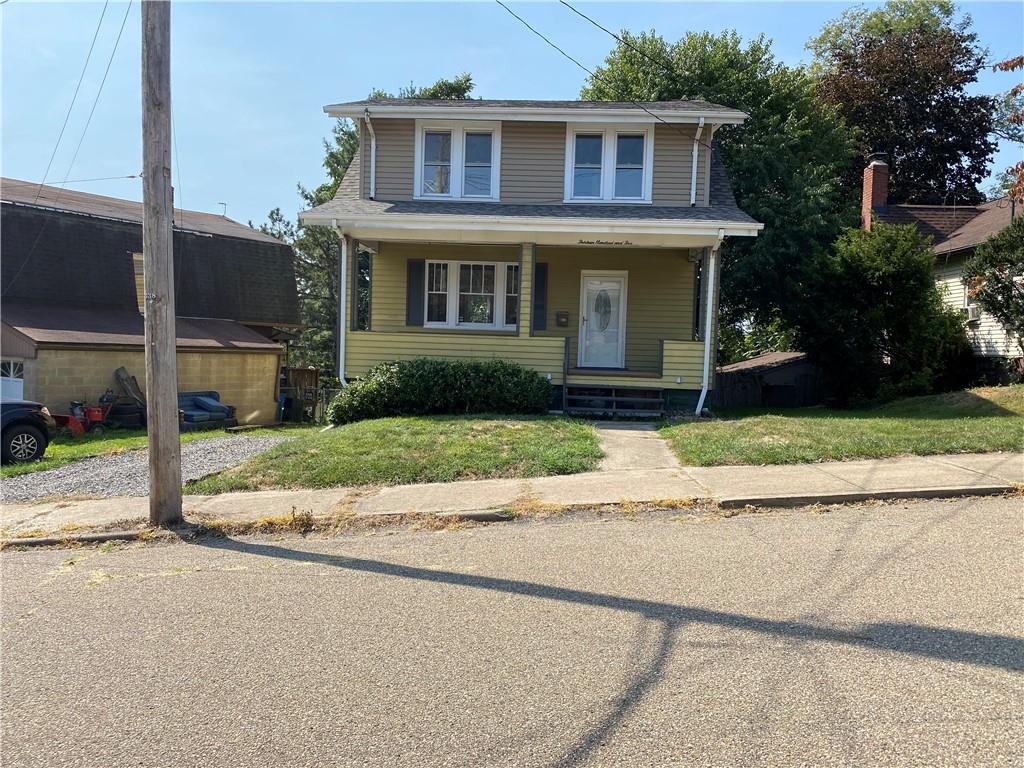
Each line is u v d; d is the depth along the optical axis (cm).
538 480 862
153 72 709
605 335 1686
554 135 1571
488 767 302
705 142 1547
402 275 1692
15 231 1998
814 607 458
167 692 380
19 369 1775
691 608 465
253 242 2627
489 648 420
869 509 693
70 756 322
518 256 1612
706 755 304
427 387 1349
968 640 402
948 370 1700
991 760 294
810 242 2047
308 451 1016
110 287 2186
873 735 313
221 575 582
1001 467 810
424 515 739
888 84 3153
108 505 844
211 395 2106
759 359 2925
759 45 2369
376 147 1600
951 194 3300
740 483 795
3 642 453
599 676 379
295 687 380
